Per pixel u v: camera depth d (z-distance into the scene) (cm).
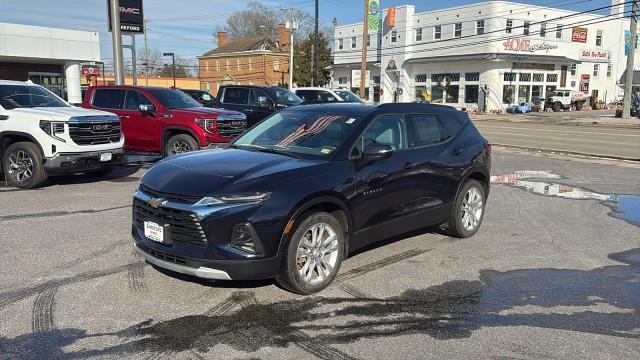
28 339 380
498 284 507
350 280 508
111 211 763
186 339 384
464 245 635
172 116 1126
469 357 366
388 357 365
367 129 533
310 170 473
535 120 3647
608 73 5753
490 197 935
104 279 497
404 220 565
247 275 429
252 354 365
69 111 972
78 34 3158
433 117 631
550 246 638
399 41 5422
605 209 845
